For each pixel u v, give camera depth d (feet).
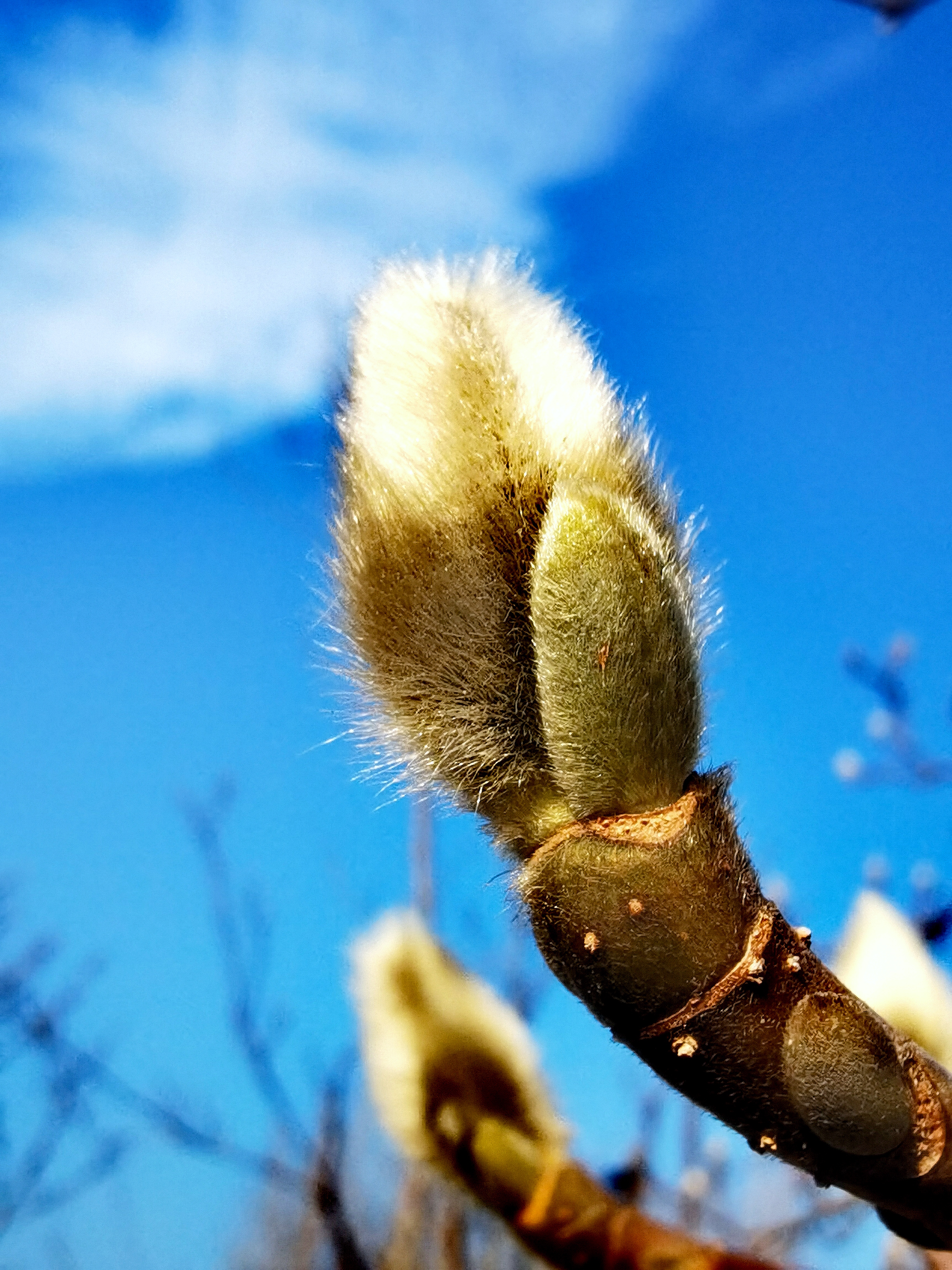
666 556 0.28
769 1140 0.26
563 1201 0.30
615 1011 0.27
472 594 0.28
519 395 0.29
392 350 0.29
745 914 0.26
